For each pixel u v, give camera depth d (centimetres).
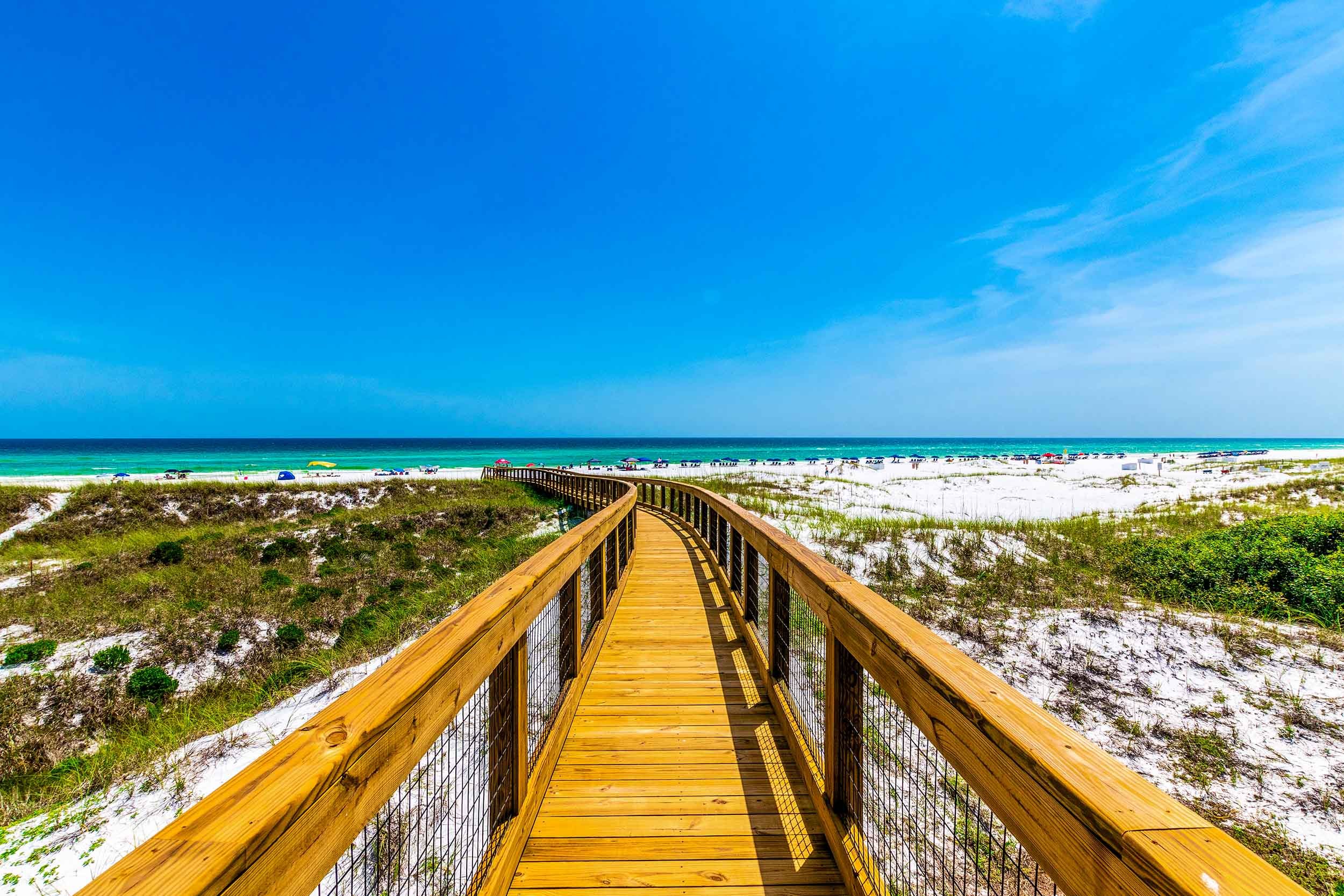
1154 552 820
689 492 1120
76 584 912
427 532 1393
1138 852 64
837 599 192
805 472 3141
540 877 196
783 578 312
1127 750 394
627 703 339
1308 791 345
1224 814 328
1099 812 72
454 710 139
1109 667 511
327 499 2009
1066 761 83
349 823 93
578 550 321
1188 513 1305
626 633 475
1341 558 679
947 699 113
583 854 207
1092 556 891
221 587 873
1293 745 391
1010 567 829
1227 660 515
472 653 150
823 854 207
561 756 277
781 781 256
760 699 344
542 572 217
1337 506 1260
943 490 2106
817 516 1325
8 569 1085
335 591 845
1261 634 563
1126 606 654
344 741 92
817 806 227
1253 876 57
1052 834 82
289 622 722
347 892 219
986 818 276
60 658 611
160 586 876
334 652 627
